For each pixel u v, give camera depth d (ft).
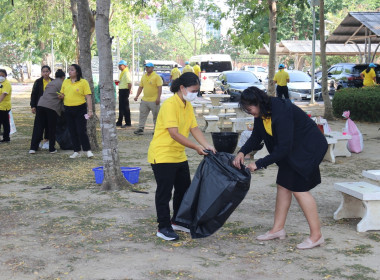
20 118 60.59
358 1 183.93
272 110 15.34
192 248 16.14
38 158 33.19
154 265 14.65
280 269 14.37
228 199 15.55
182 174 17.19
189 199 16.05
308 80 85.25
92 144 35.94
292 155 15.53
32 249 16.01
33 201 22.09
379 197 17.65
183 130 16.71
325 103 57.11
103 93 24.06
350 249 15.99
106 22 23.91
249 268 14.44
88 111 32.32
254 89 15.51
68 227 18.28
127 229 18.04
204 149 16.30
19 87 148.56
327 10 153.07
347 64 83.97
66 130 36.70
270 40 56.90
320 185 25.36
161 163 16.53
